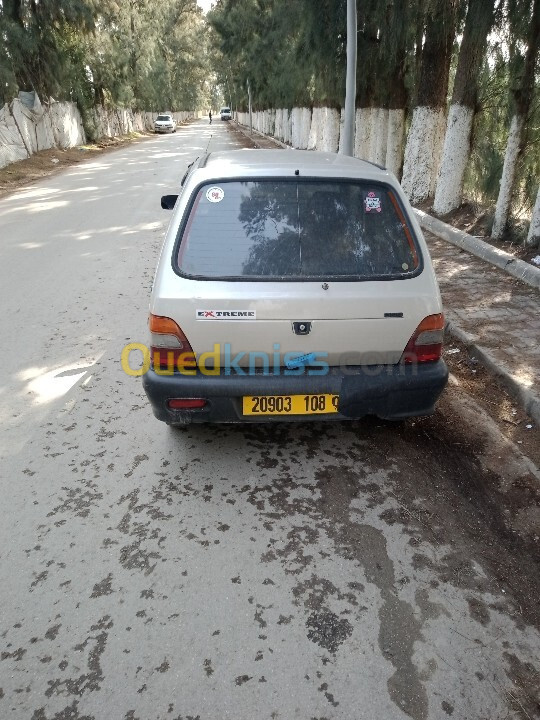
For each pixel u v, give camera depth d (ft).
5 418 11.83
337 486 9.73
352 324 8.91
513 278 20.13
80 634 6.91
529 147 23.12
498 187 27.84
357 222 9.34
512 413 12.05
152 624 7.05
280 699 6.13
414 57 35.06
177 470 10.15
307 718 5.94
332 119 59.06
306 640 6.84
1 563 8.00
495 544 8.44
